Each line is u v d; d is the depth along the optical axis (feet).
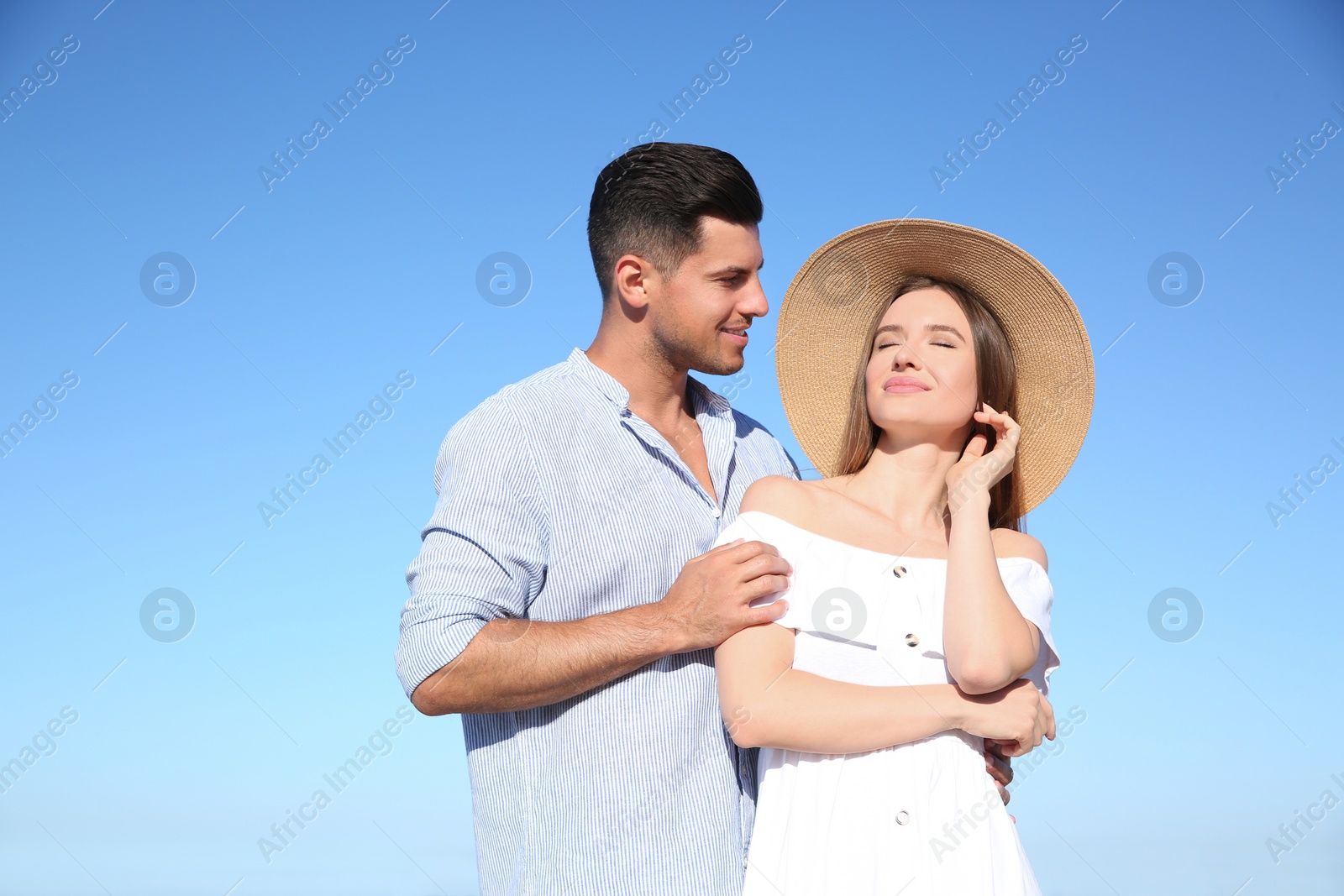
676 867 6.32
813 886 5.81
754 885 6.03
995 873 5.93
